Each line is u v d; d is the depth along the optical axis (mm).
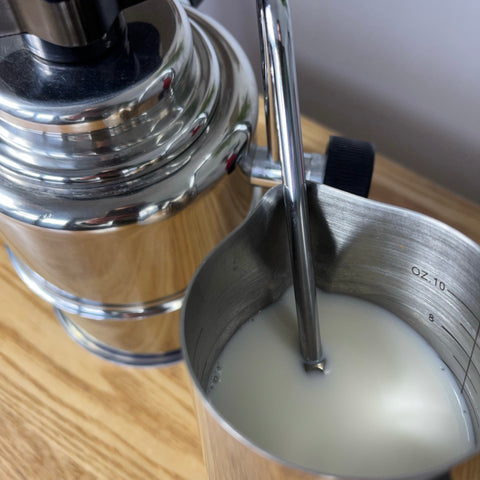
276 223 311
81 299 367
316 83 526
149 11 312
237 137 317
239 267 307
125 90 279
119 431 394
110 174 294
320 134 479
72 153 287
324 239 325
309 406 322
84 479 377
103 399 406
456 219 441
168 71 288
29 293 448
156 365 416
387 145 524
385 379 328
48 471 379
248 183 352
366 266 328
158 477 378
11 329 435
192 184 303
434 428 314
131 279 342
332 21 472
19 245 340
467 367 313
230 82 336
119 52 294
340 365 334
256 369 332
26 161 294
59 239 307
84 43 273
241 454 240
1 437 392
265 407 322
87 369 417
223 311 317
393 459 304
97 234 302
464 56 428
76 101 276
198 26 356
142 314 368
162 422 397
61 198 299
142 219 299
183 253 336
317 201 307
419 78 462
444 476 218
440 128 480
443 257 293
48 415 401
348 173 354
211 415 238
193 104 309
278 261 331
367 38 465
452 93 453
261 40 302
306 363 329
